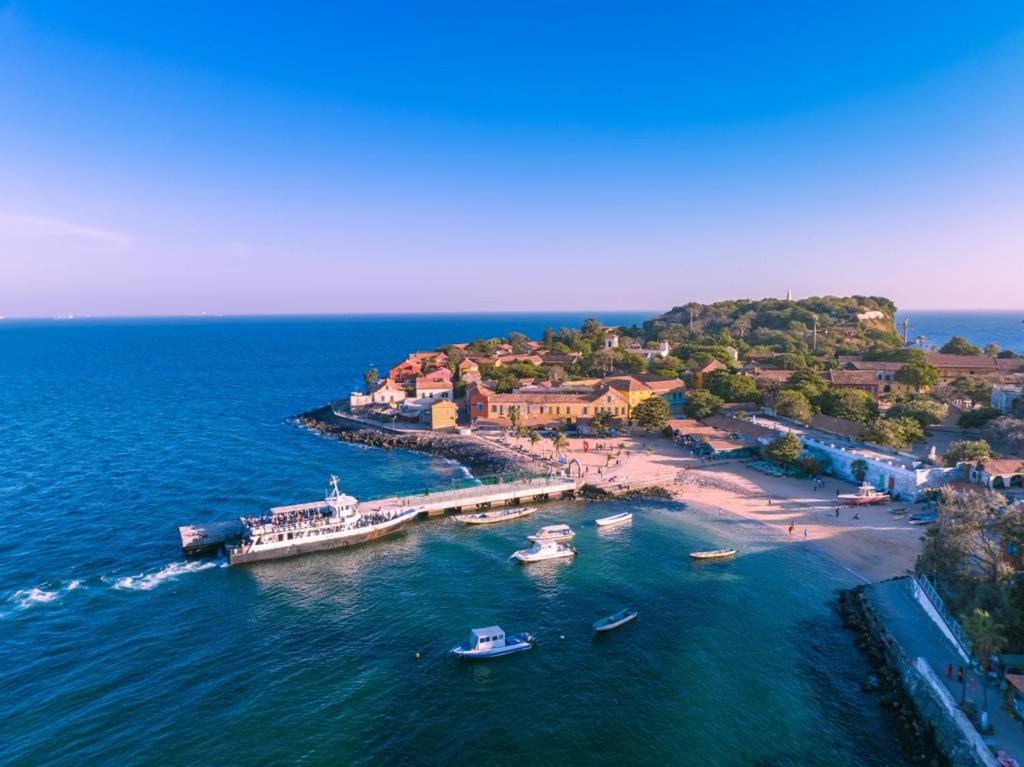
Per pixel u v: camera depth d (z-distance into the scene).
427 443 134.88
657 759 41.62
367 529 80.94
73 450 125.88
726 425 129.38
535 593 65.50
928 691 44.38
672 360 198.88
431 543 81.00
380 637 56.75
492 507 95.06
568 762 41.41
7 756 41.72
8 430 145.75
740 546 76.81
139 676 50.56
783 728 44.50
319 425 156.00
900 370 158.88
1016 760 36.78
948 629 51.16
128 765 41.06
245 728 44.50
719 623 58.69
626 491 99.81
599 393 151.38
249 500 95.75
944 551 54.28
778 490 96.94
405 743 43.12
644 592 65.25
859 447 106.12
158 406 184.12
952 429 121.69
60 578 68.62
